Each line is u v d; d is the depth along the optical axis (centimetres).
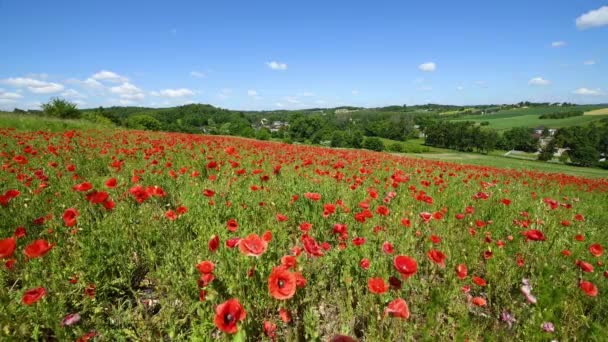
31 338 274
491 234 541
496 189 1013
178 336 275
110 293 353
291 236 505
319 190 694
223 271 324
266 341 283
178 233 441
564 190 1342
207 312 288
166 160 1000
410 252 434
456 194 838
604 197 1282
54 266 329
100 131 1998
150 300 352
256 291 315
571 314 320
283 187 708
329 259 390
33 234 432
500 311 352
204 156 1063
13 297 301
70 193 563
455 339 263
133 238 421
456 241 497
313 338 274
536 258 447
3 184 625
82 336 261
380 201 674
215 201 552
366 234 468
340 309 327
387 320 300
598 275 412
